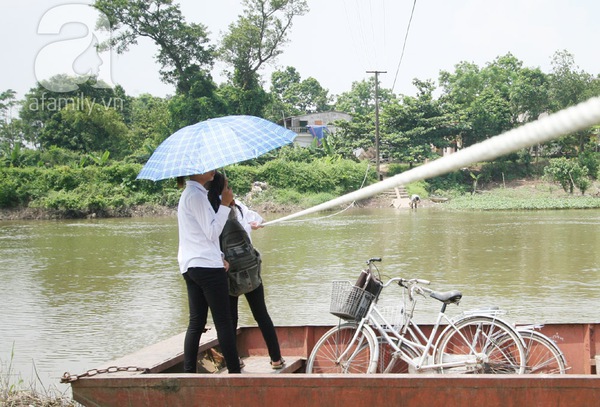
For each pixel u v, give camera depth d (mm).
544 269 14844
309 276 14508
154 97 72312
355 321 5148
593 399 3840
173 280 14555
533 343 4934
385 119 53469
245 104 57000
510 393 3924
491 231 24500
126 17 53781
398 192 46125
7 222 36406
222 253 4766
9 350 8703
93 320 10555
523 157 53375
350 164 47594
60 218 39375
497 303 11000
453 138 55688
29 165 49031
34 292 13312
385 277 13953
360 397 4066
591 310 10328
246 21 56312
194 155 4523
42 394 6227
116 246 22000
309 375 4145
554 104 55781
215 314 4691
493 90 60188
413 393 4020
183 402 4262
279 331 5797
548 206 39250
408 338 5375
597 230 24297
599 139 55875
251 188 45500
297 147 54219
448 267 15406
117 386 4340
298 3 56250
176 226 31234
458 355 4855
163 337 9375
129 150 55188
